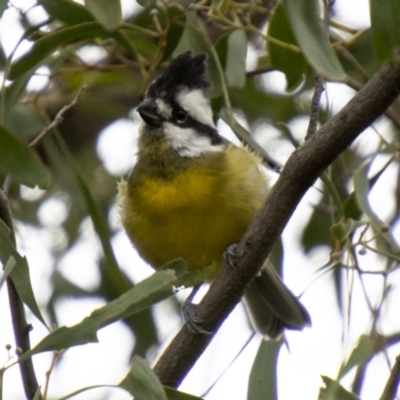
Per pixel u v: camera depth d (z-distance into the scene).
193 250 9.61
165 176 9.66
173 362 8.35
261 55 11.81
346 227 8.43
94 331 6.40
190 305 9.77
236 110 11.65
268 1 11.24
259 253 7.99
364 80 10.04
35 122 10.41
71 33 8.75
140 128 10.08
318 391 6.96
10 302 7.64
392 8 6.10
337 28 11.23
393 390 7.69
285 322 10.72
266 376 7.74
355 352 6.83
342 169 10.72
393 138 11.31
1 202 7.75
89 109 12.05
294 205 7.76
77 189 10.21
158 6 9.24
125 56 11.79
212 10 9.34
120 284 9.29
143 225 9.64
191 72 10.02
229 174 9.55
